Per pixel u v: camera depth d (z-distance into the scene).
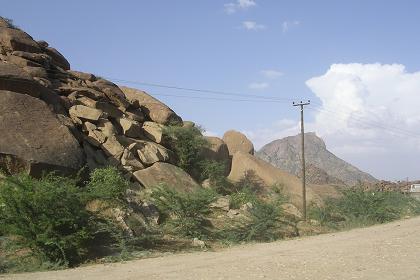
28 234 15.05
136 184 26.73
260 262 13.70
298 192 36.97
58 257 15.26
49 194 15.48
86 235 16.03
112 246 17.41
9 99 23.61
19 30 32.22
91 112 28.55
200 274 11.73
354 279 10.52
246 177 37.44
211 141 38.69
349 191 35.81
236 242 21.36
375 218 32.75
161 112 35.16
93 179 22.27
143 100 36.81
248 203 27.52
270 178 37.47
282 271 11.78
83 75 33.72
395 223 29.92
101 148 27.41
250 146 45.50
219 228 23.30
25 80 25.34
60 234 15.55
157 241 19.64
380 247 16.34
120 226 18.50
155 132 32.47
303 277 10.84
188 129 33.75
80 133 27.03
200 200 21.66
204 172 33.41
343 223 31.20
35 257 15.08
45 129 23.33
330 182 58.25
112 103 32.69
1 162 20.73
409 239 18.64
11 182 16.19
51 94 27.23
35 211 15.32
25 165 21.06
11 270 13.88
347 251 15.57
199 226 21.72
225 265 13.31
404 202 43.06
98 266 14.46
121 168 27.19
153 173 27.98
